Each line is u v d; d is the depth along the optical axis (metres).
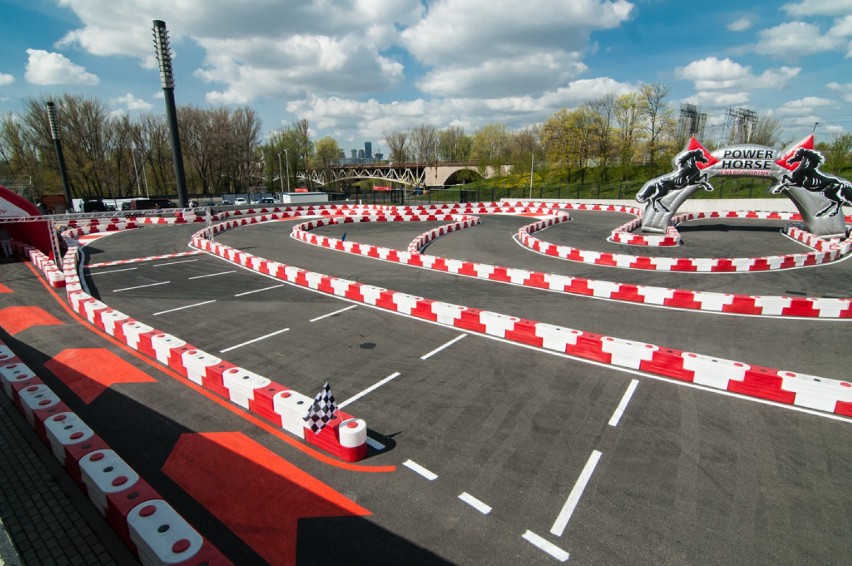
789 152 21.02
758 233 24.73
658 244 20.61
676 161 22.27
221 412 6.70
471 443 5.86
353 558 4.11
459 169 83.75
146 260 17.53
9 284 14.04
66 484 5.16
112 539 4.39
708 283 14.15
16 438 6.04
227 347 9.02
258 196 68.81
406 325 10.33
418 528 4.47
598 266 16.59
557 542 4.29
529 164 71.88
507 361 8.38
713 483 5.11
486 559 4.10
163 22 26.42
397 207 40.34
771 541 4.31
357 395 7.09
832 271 15.82
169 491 5.00
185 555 3.72
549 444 5.84
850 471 5.36
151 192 72.50
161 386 7.50
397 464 5.46
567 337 8.73
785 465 5.45
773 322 10.60
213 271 15.84
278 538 4.34
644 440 5.93
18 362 7.55
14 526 4.54
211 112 72.88
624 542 4.29
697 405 6.84
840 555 4.16
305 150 91.50
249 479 5.21
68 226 24.67
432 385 7.43
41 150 58.34
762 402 6.95
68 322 10.63
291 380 7.61
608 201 43.44
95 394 7.23
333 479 5.21
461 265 15.43
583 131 56.31
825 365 8.31
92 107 60.94
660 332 9.95
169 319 10.73
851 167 43.94
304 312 11.26
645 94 53.19
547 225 27.77
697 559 4.10
